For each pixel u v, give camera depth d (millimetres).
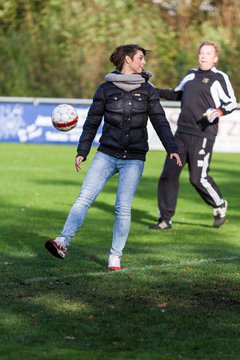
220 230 21391
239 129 43031
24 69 55781
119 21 60000
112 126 15648
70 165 36469
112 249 16156
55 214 23344
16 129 47062
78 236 19969
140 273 15852
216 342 11711
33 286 14688
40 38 56812
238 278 15531
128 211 15953
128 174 15719
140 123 15648
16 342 11602
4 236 19750
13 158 38906
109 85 15688
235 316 12945
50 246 15438
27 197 26641
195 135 21234
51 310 13156
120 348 11406
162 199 21391
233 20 62344
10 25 65250
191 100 21172
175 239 19922
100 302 13672
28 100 46688
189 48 58156
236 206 25734
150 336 11930
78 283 14953
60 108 16547
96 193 15734
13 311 13070
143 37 59062
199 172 21344
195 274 15828
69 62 55281
